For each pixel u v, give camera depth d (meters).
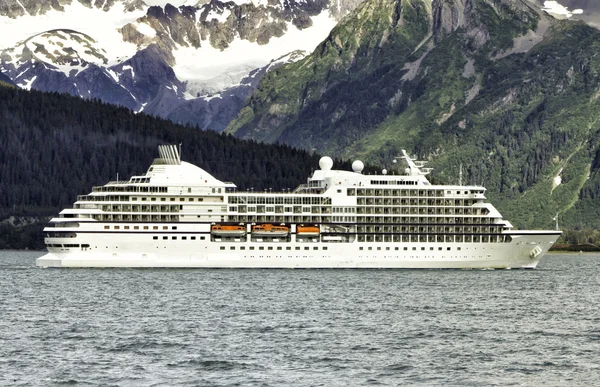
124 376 180.00
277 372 183.50
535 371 185.50
